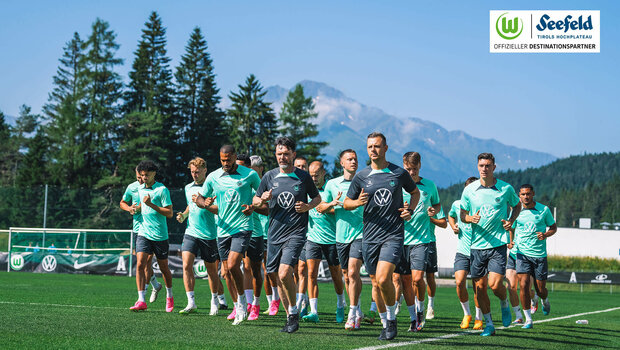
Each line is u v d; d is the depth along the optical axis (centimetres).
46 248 2386
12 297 1125
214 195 826
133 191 932
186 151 6500
